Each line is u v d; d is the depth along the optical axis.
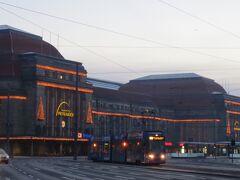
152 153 58.44
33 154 116.12
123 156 63.28
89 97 134.38
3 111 117.50
